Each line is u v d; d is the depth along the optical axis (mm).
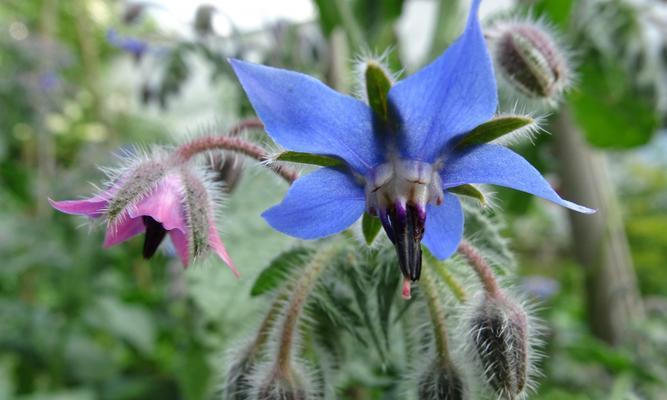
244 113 110
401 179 46
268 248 77
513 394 52
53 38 269
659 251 267
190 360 112
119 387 161
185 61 126
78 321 169
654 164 317
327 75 103
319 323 61
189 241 51
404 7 102
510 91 65
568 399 102
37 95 238
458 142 46
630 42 107
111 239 54
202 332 111
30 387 174
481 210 63
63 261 172
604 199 118
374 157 47
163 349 182
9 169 231
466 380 54
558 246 245
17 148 298
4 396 158
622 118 113
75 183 176
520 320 54
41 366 171
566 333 110
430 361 55
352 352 68
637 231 270
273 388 54
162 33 116
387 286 58
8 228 187
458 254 56
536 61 62
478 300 54
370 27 100
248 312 76
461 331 55
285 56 109
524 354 53
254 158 56
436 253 51
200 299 77
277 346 56
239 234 77
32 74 240
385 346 58
